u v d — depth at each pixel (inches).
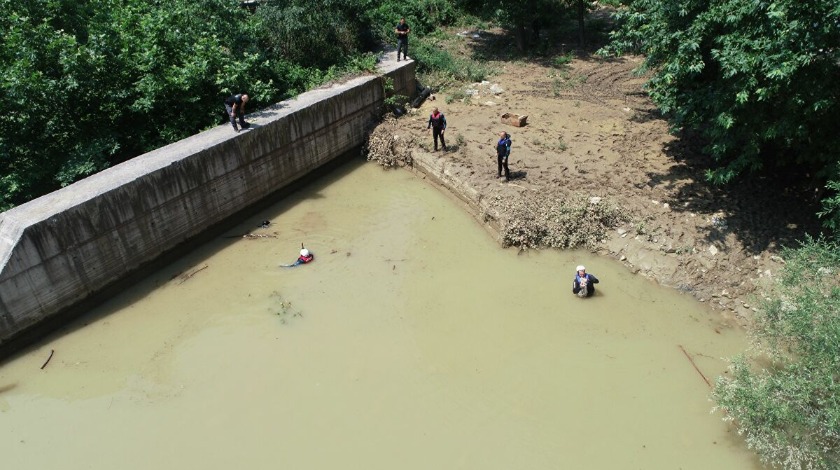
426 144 794.2
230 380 485.7
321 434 437.4
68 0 709.9
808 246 453.1
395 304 562.6
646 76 989.2
